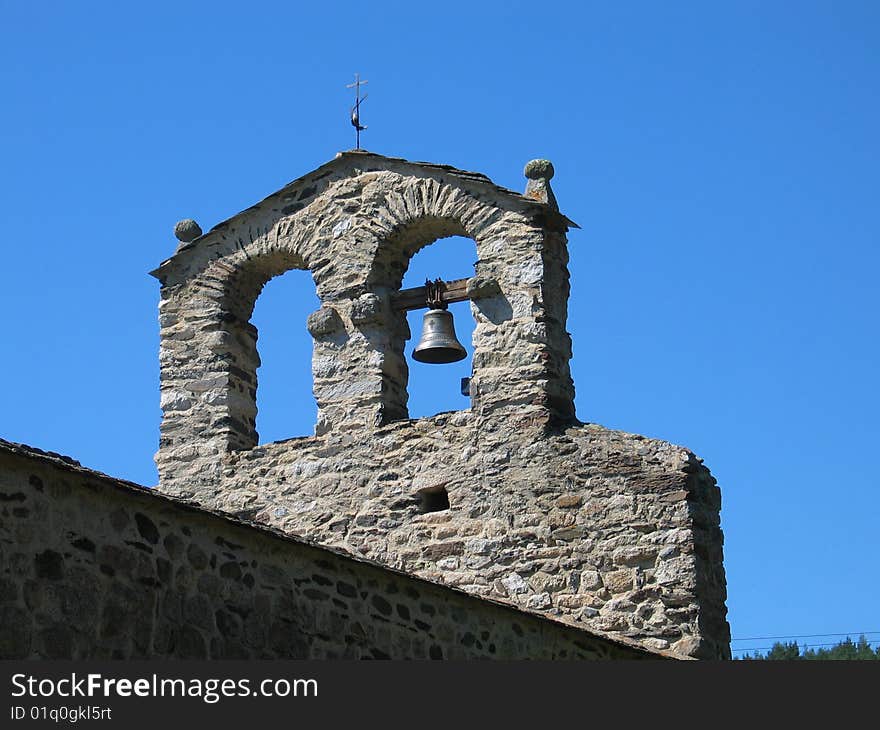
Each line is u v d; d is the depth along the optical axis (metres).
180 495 33.44
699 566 30.12
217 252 34.50
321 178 34.22
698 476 30.95
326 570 23.20
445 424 32.28
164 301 34.59
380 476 32.41
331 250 33.69
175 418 33.94
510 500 31.41
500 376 32.06
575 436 31.42
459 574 31.30
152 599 20.50
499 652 25.72
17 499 19.17
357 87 34.50
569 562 30.70
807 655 52.94
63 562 19.50
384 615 23.86
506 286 32.41
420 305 33.28
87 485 19.95
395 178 33.59
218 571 21.55
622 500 30.75
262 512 32.94
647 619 29.97
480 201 32.88
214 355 34.03
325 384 33.22
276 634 22.08
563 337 32.50
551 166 33.06
